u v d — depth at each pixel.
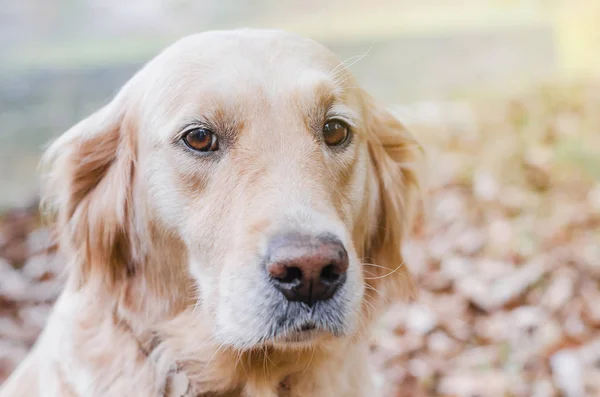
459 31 16.25
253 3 21.34
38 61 13.82
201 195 2.54
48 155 3.00
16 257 6.05
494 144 8.10
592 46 12.27
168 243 2.65
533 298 5.14
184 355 2.72
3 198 7.14
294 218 2.28
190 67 2.59
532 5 18.23
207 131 2.51
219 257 2.46
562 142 8.06
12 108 10.13
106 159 2.84
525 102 9.73
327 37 15.88
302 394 2.85
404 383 4.48
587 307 4.93
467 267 5.65
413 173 3.33
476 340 4.82
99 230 2.81
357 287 2.40
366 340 3.06
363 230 2.90
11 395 2.96
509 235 6.05
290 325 2.31
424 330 4.95
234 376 2.73
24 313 5.31
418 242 6.13
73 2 20.58
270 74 2.55
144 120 2.68
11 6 19.53
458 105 9.98
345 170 2.71
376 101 3.26
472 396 4.30
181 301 2.71
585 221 6.20
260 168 2.43
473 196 6.89
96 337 2.72
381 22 18.83
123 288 2.80
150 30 17.84
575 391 4.18
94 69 12.59
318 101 2.58
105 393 2.64
